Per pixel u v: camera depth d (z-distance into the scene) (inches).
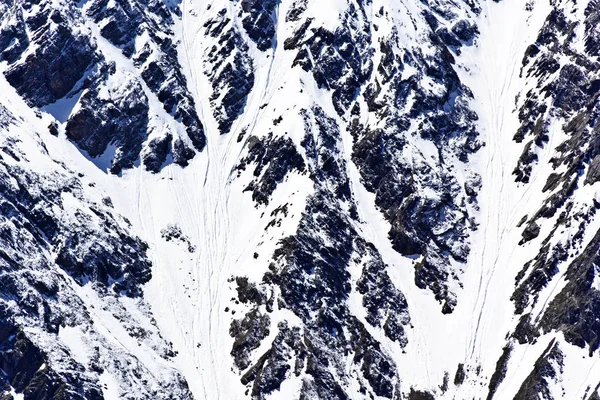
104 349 6501.0
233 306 7150.6
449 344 7032.5
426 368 6884.8
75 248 7081.7
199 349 6914.4
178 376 6668.3
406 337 7076.8
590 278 6683.1
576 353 6417.3
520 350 6688.0
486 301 7244.1
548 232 7362.2
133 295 7135.8
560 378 6309.1
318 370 6604.3
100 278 7052.2
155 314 7091.5
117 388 6299.2
